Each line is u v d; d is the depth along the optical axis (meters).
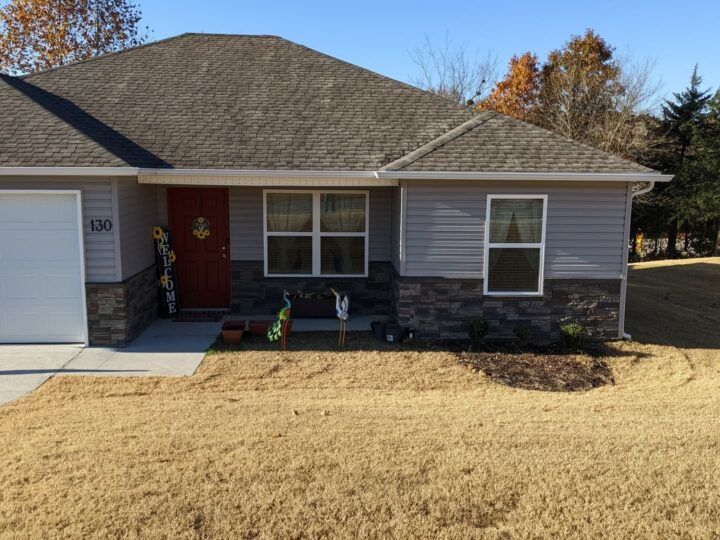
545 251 10.09
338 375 8.21
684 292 16.70
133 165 9.22
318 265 11.96
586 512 4.51
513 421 6.36
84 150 9.08
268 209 11.81
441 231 10.01
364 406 6.84
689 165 32.47
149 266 11.07
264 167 10.19
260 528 4.26
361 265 12.04
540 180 9.75
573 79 30.94
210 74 12.88
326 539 4.16
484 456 5.38
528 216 10.05
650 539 4.21
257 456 5.30
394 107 12.33
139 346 9.50
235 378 7.98
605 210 10.02
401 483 4.89
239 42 14.15
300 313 11.61
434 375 8.30
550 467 5.18
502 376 8.34
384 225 11.90
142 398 7.10
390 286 11.77
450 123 11.86
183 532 4.18
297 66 13.45
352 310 12.02
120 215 9.32
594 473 5.09
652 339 10.78
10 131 9.40
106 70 12.66
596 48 32.69
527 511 4.52
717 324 12.65
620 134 29.42
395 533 4.23
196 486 4.77
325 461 5.23
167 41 13.96
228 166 10.14
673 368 9.03
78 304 9.40
